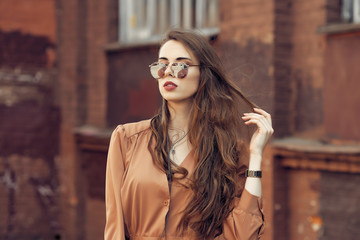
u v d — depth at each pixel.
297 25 6.84
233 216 2.79
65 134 9.46
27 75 9.20
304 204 6.73
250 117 2.93
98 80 9.39
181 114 2.90
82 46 9.50
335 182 6.43
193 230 2.75
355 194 6.24
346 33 6.30
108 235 2.76
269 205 6.76
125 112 8.93
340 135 6.37
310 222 6.67
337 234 6.42
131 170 2.79
